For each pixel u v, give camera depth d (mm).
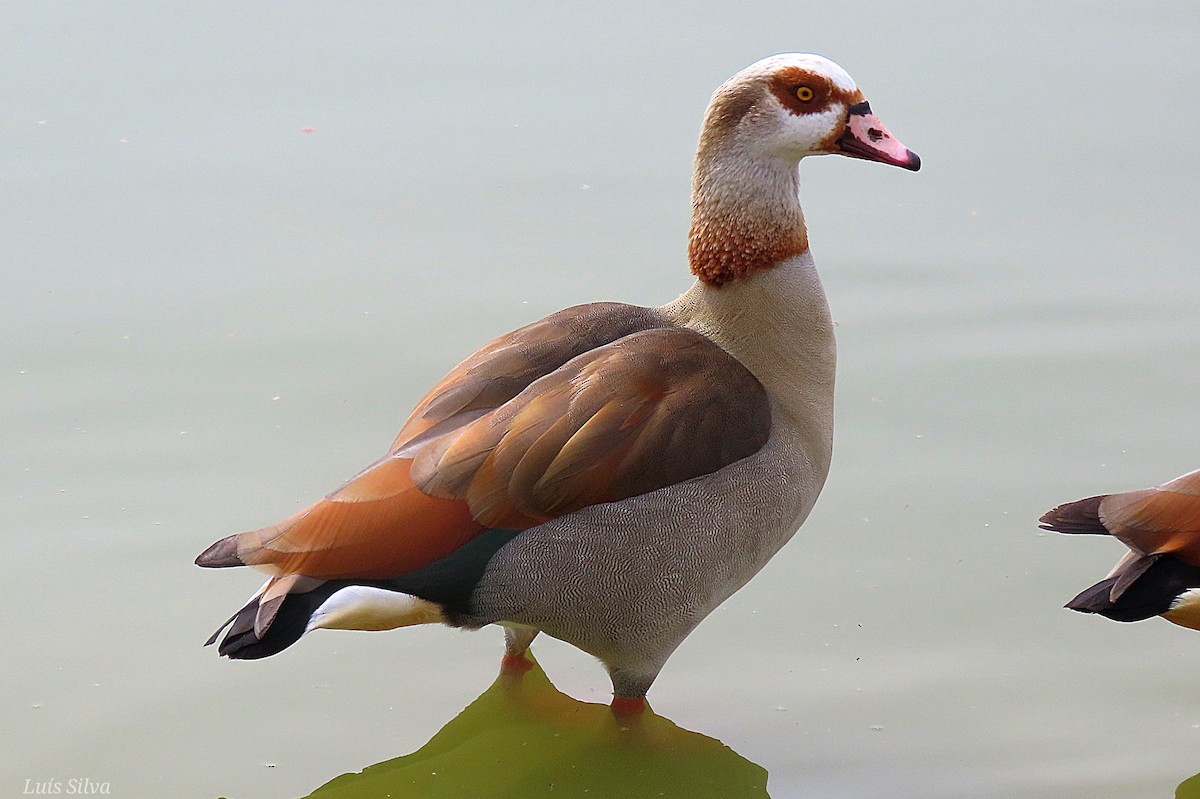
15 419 13844
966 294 15609
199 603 12047
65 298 15492
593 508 10336
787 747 10906
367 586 10062
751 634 11961
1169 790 10453
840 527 12992
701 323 11609
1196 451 13539
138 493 13070
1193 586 10641
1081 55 19172
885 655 11703
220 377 14492
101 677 11328
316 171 17391
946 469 13508
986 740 10906
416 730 11141
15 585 12109
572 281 15711
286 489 13141
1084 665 11617
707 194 11422
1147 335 14984
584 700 11578
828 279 15875
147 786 10430
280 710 11211
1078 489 13188
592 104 18391
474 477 10148
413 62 19172
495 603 10391
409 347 14875
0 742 10695
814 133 11242
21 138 17688
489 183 17188
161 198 16922
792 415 11258
